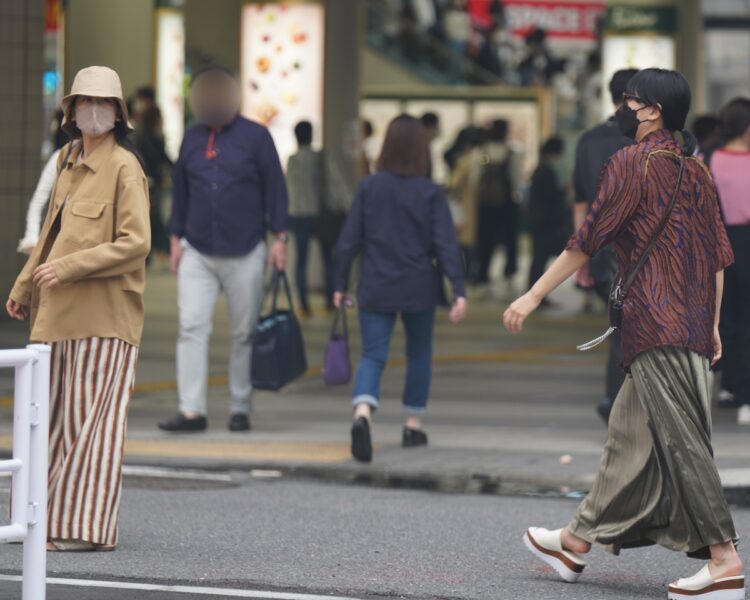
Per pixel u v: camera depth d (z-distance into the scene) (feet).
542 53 342.85
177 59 274.16
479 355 142.31
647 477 55.93
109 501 62.49
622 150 55.88
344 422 100.63
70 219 63.05
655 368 54.85
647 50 221.46
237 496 76.64
